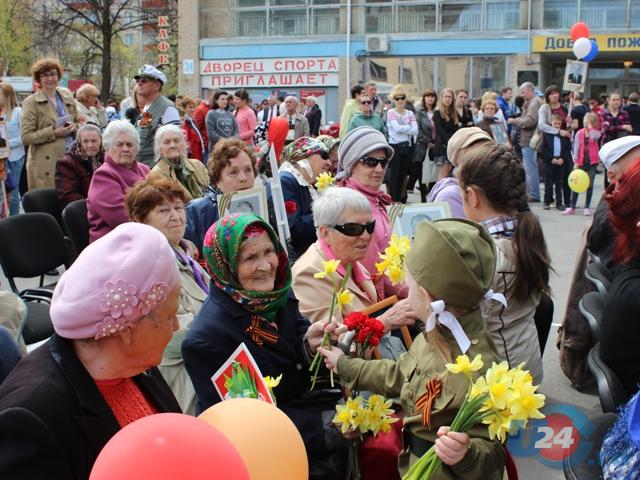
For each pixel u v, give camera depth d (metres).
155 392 2.02
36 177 8.66
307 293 3.21
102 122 11.27
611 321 3.03
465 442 1.97
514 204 3.35
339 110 26.61
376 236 4.05
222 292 2.77
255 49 27.23
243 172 4.84
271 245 2.75
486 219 3.39
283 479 1.77
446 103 12.70
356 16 26.17
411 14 25.62
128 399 1.92
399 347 3.27
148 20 32.19
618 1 23.45
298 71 26.88
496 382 1.90
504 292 3.29
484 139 3.84
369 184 4.37
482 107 13.12
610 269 4.07
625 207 2.98
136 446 1.34
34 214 5.86
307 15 26.75
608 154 4.50
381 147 4.32
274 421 1.83
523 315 3.39
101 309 1.68
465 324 2.28
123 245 1.73
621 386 3.03
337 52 26.33
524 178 3.42
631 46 23.09
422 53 25.47
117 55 38.94
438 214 4.02
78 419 1.70
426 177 13.28
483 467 2.06
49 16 32.28
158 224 3.93
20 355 2.58
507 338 3.34
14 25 34.69
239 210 4.39
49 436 1.63
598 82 26.14
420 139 13.17
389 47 25.66
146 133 7.66
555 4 24.00
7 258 5.61
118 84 39.56
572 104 15.31
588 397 4.80
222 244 2.70
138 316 1.72
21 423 1.61
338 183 4.49
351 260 3.23
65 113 8.86
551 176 12.80
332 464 2.71
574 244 9.78
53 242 5.89
